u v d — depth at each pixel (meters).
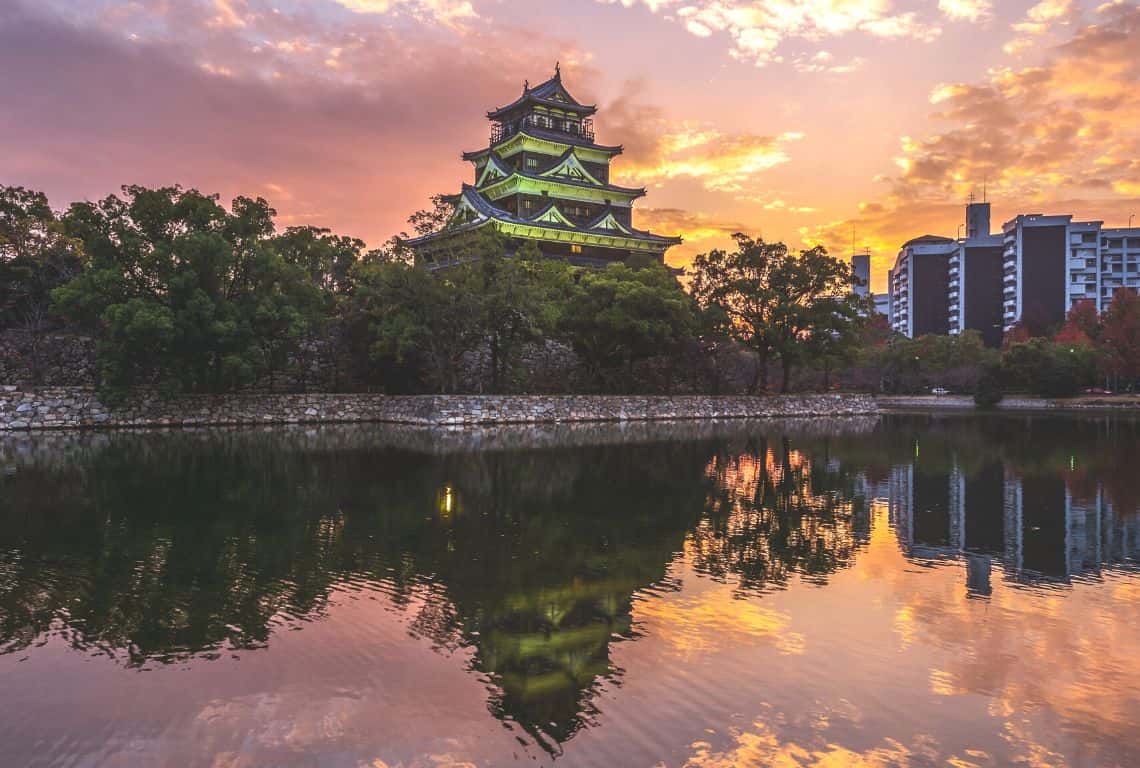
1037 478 26.69
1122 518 19.27
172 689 8.62
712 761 7.17
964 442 40.91
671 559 14.64
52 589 12.28
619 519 18.41
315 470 26.08
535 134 74.19
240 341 41.00
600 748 7.39
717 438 41.59
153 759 7.13
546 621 10.98
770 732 7.73
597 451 33.41
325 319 48.31
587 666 9.33
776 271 61.59
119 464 27.36
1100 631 10.73
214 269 39.88
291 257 49.00
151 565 13.76
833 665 9.46
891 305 173.50
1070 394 90.06
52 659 9.46
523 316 46.56
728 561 14.57
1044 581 13.36
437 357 48.03
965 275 136.62
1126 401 87.06
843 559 14.82
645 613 11.39
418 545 15.48
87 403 41.25
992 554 15.35
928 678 9.10
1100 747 7.48
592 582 13.00
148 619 10.92
